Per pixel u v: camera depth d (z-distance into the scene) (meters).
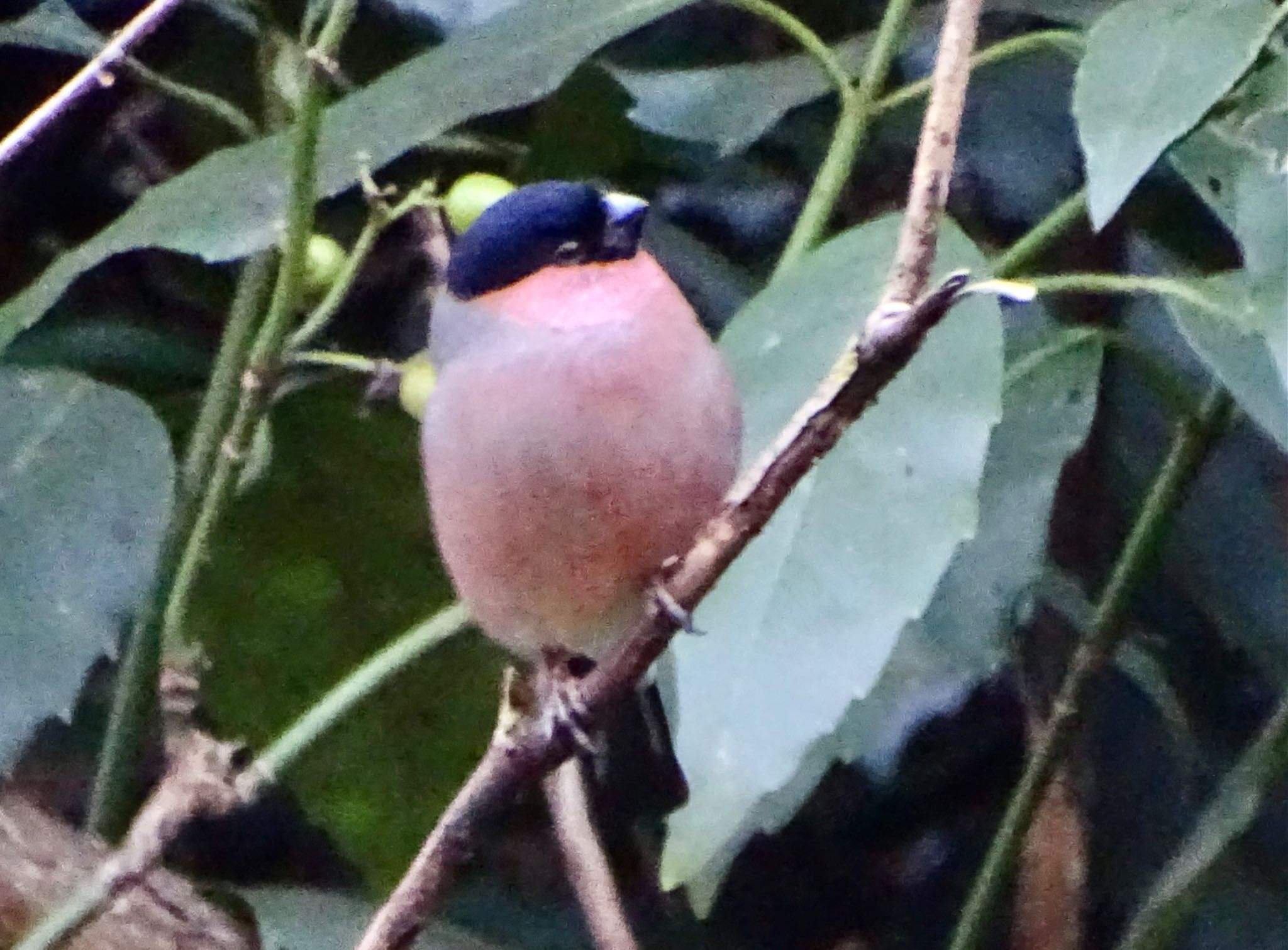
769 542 2.30
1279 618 3.90
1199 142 2.72
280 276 2.69
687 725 2.24
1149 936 3.34
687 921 4.46
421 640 3.04
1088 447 4.16
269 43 3.33
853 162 3.27
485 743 3.46
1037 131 4.06
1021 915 3.91
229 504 2.94
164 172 4.19
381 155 2.84
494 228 2.53
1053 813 3.91
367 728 3.45
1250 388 2.69
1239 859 4.02
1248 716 4.20
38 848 3.43
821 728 2.21
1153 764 4.21
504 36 3.03
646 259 2.56
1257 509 3.93
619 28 2.99
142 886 3.12
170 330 4.20
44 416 2.94
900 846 4.49
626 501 2.41
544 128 3.76
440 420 2.51
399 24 3.82
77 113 4.08
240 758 3.36
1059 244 4.11
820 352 2.56
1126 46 2.29
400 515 3.45
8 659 2.73
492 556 2.51
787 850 4.46
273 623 3.45
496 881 4.37
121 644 3.63
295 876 4.54
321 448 3.42
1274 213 2.41
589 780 4.26
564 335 2.42
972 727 4.38
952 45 1.80
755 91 3.56
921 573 2.24
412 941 2.26
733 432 2.48
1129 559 3.34
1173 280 2.75
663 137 3.92
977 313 2.40
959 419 2.32
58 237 4.24
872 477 2.31
